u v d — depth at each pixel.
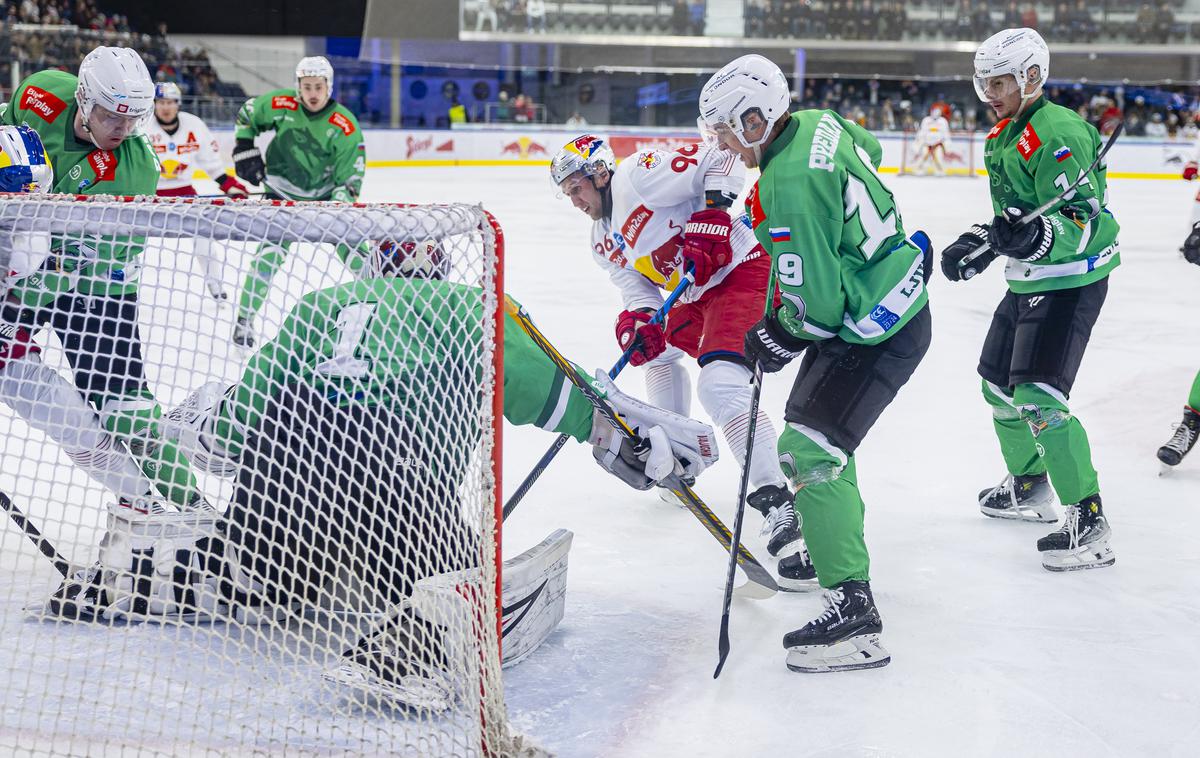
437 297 2.83
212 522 3.00
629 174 3.92
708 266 3.76
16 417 3.07
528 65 30.06
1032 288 3.76
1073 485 3.74
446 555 2.74
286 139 7.42
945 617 3.36
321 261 5.73
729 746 2.58
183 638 2.99
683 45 29.62
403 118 29.33
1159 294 10.07
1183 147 25.88
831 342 3.09
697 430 3.13
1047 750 2.58
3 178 3.08
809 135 2.89
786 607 3.46
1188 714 2.76
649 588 3.58
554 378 3.07
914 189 22.89
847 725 2.69
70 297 3.19
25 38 20.30
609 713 2.74
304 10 29.02
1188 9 28.05
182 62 24.42
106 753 2.42
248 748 2.44
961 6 29.02
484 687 2.49
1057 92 29.45
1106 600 3.50
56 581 3.32
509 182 22.61
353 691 2.70
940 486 4.73
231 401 2.83
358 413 2.82
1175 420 5.71
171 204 2.65
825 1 29.23
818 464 3.00
